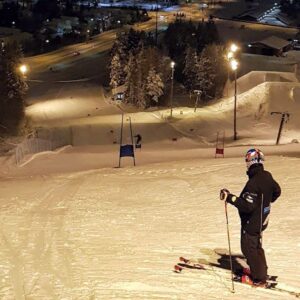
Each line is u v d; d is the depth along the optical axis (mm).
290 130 59906
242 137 56500
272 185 6891
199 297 6727
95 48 136875
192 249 9195
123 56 88688
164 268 8016
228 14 181625
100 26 167750
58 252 9016
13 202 14344
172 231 10594
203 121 65188
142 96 79500
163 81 81625
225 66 84625
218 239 9883
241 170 18688
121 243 9633
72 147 46312
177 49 106062
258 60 101312
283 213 11734
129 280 7406
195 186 15922
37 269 8000
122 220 11695
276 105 68188
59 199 14703
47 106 81375
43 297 6746
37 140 42344
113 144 51969
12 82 68188
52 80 106375
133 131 59250
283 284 7195
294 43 126312
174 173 19281
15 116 66062
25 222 11602
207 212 12320
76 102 84688
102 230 10750
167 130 59688
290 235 9930
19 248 9305
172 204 13438
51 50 146125
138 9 188625
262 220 6945
